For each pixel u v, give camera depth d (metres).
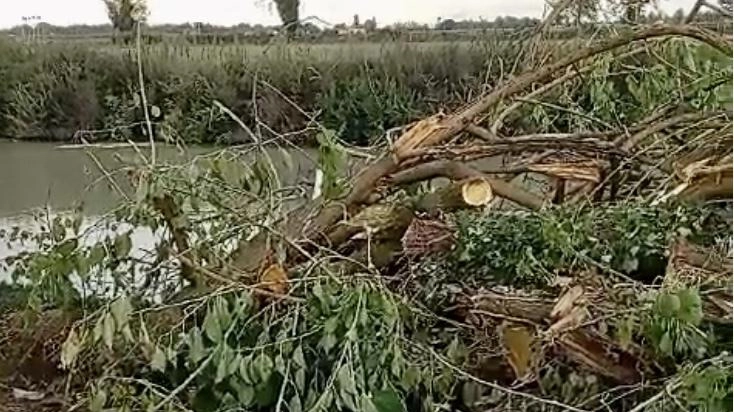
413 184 2.56
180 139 2.56
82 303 2.32
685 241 2.30
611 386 2.10
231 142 3.14
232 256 2.30
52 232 2.58
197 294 2.21
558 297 2.21
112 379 2.08
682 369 1.81
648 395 2.03
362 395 1.81
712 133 2.60
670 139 2.80
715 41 2.69
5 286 2.92
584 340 2.10
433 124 2.52
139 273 2.40
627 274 2.27
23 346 2.67
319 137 2.28
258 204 2.30
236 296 2.03
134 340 2.04
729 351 1.94
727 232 2.53
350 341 1.84
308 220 2.41
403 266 2.45
